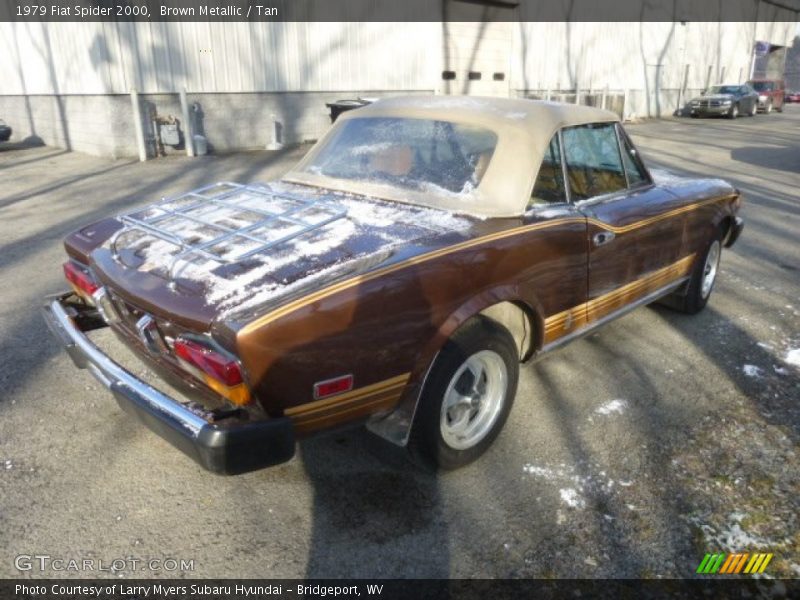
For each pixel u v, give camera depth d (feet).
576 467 9.80
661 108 88.12
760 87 100.01
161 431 7.62
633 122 77.77
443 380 8.70
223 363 7.09
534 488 9.30
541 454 10.12
